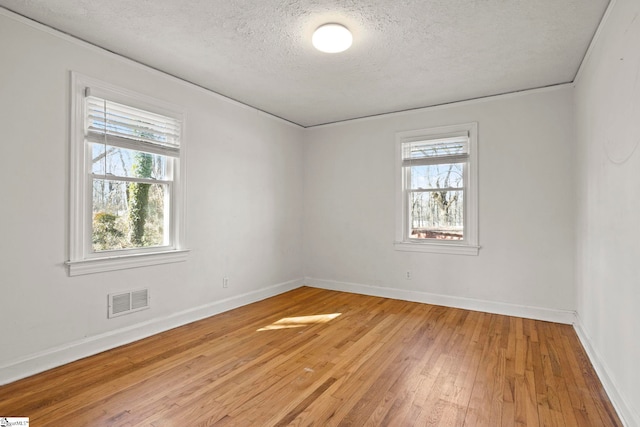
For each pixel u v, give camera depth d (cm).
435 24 248
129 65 305
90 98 279
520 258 382
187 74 339
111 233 301
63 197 262
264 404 207
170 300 340
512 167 386
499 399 213
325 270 520
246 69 327
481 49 286
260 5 226
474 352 283
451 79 351
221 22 247
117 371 248
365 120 483
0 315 229
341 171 504
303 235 536
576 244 346
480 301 402
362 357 273
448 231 431
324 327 344
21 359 238
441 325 350
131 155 316
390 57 301
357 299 455
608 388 219
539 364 261
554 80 353
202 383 231
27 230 243
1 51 229
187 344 299
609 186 227
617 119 209
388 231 466
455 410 201
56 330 257
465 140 414
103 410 199
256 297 443
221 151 396
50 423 186
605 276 237
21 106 239
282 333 327
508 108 388
